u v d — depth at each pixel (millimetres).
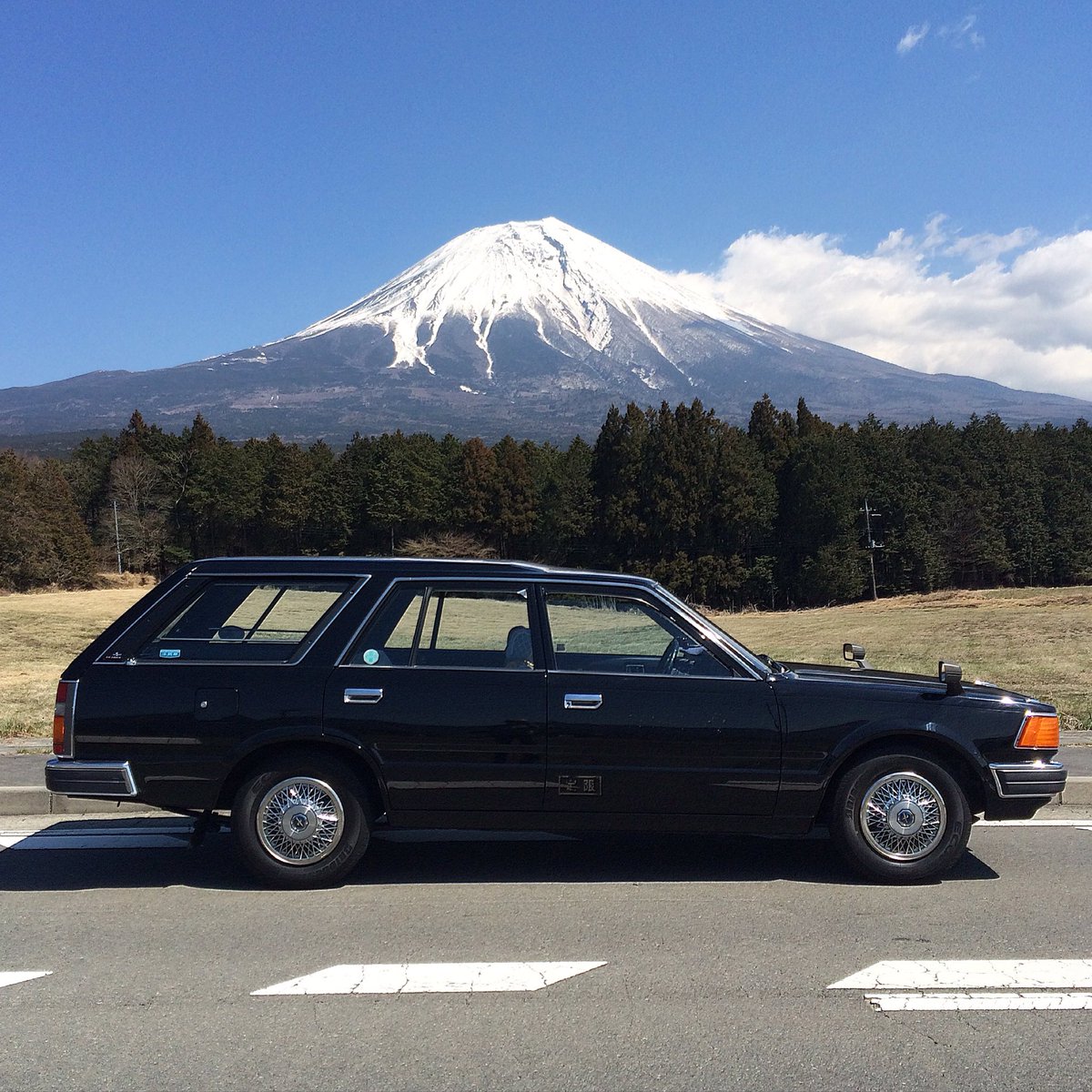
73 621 35312
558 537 73875
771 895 5438
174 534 82062
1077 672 16531
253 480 80750
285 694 5465
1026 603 48125
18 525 67750
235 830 5516
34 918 5082
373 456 82625
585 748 5426
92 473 86188
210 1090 3365
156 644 5664
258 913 5148
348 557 5934
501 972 4336
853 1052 3613
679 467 66625
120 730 5469
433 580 5758
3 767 8289
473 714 5438
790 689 5574
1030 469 74062
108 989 4172
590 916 5070
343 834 5531
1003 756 5605
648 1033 3762
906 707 5590
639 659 5711
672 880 5719
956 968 4375
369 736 5438
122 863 6098
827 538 67125
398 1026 3818
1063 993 4125
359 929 4883
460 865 6020
